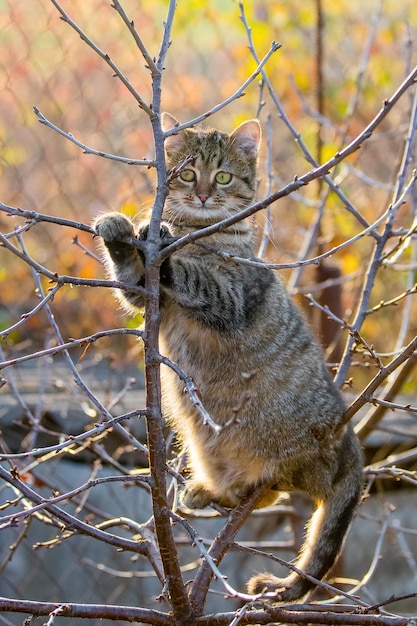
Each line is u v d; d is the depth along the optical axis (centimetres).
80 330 887
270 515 741
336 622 393
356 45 1009
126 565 830
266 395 553
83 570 828
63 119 858
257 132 650
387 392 670
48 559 832
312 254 862
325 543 538
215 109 387
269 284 568
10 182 929
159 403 378
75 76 887
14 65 908
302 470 558
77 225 367
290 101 935
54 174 879
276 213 918
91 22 911
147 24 925
